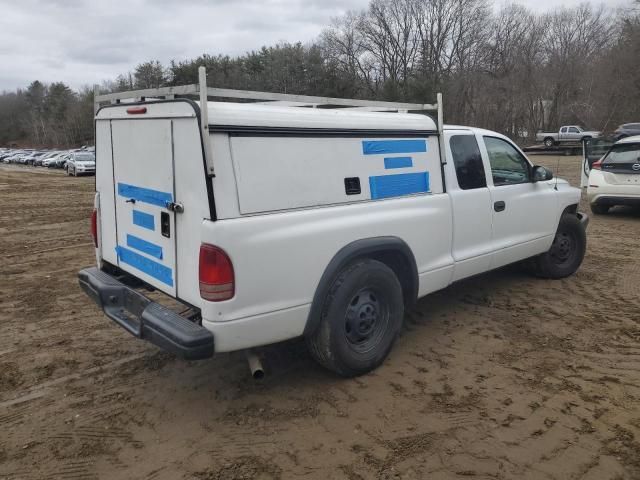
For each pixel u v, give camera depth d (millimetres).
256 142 3195
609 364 4082
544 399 3582
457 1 56250
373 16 58719
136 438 3217
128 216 3883
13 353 4402
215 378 3941
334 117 3615
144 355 4355
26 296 5934
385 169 3953
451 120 49562
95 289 4012
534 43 54406
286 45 56969
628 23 42906
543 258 6047
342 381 3865
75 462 3000
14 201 15836
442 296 5707
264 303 3238
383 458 2992
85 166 29641
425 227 4234
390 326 4012
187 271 3297
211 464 2965
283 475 2867
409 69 59344
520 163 5492
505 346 4438
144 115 3496
